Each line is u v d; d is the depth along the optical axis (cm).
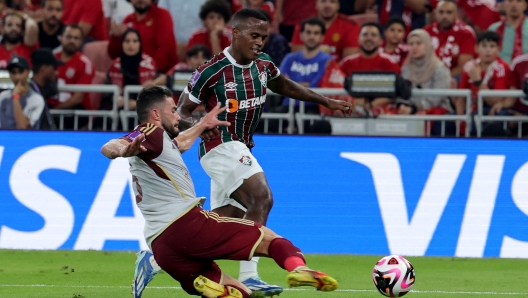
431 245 3562
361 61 4453
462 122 4141
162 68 4803
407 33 4831
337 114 4138
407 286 1961
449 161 3581
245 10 2222
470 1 4819
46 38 4853
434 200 3572
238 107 2253
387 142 3606
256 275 2225
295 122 4194
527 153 3559
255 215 2144
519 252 3534
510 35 4653
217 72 2238
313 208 3600
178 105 2295
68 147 3656
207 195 3609
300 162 3616
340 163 3609
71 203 3634
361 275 2959
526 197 3550
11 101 4166
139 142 1677
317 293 2453
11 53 4762
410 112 4141
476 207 3562
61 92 4441
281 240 1769
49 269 3022
